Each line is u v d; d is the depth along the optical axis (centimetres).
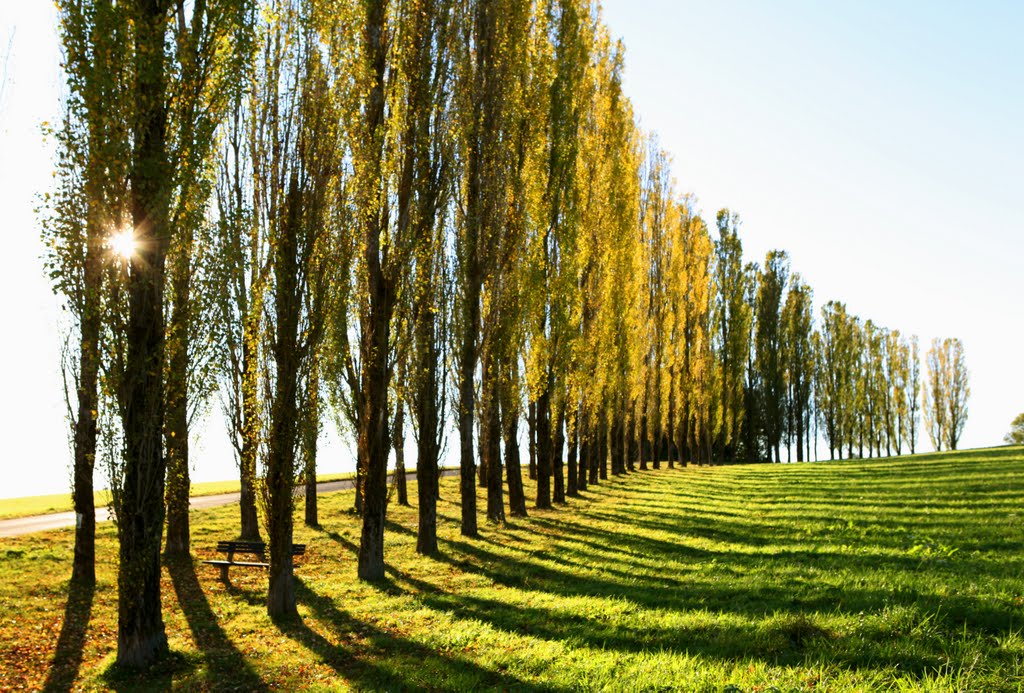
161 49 1116
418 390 2069
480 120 2166
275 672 1069
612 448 5078
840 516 2166
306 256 1437
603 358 3603
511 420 2725
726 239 6650
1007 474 2689
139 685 1034
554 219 2897
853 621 874
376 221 1770
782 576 1302
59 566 1780
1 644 1210
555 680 851
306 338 1451
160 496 1159
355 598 1554
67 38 1084
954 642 741
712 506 2938
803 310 7744
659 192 5334
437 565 1875
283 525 1438
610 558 1866
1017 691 609
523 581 1644
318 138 1445
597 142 3494
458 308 2278
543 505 3114
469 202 2222
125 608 1116
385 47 1773
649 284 5328
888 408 8731
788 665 761
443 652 1065
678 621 1064
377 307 1766
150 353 1138
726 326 6650
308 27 1460
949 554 1287
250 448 1469
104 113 1077
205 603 1537
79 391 1650
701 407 6197
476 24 2150
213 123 1199
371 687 929
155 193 1121
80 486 1652
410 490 3912
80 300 1111
